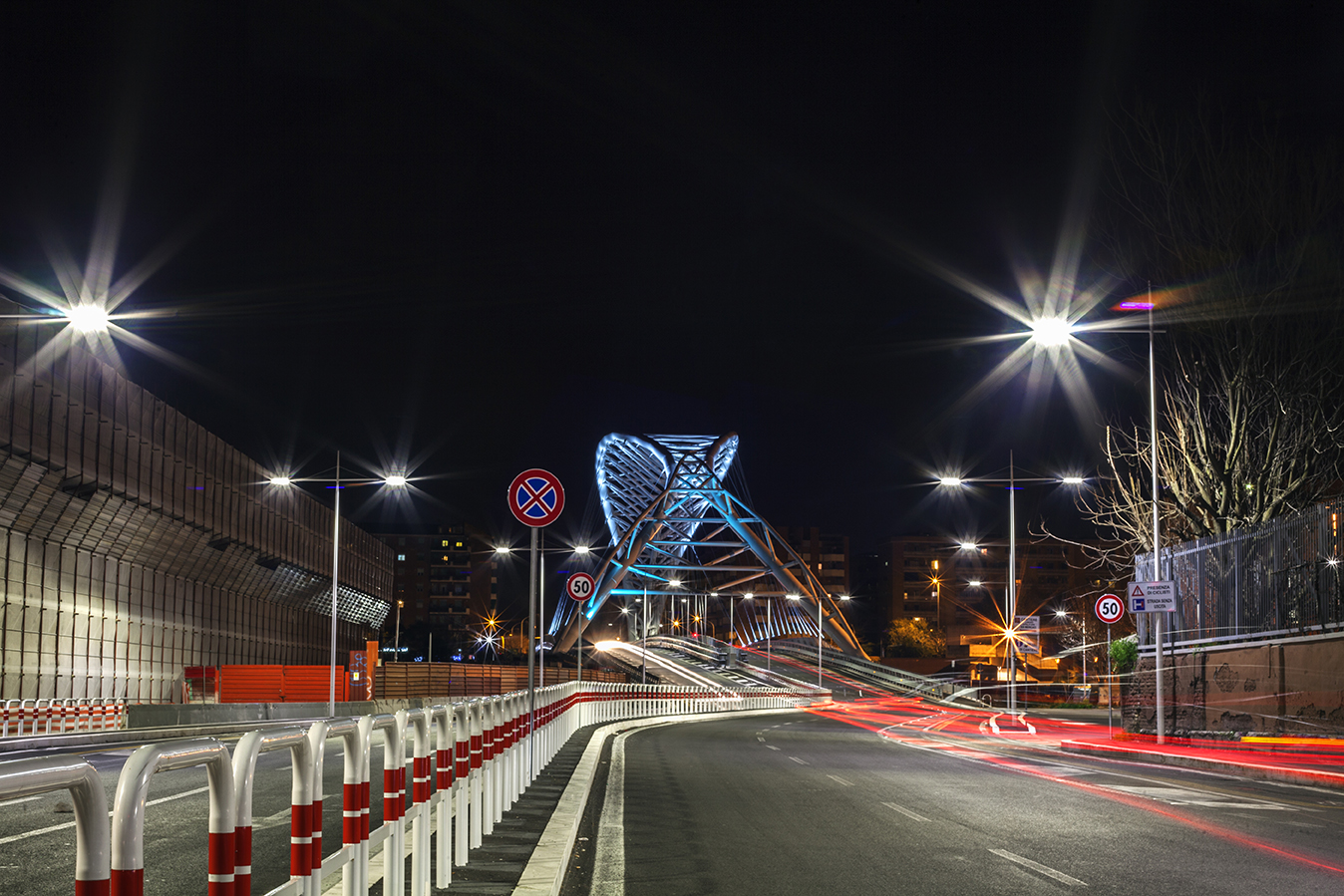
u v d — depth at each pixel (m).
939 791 16.44
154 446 47.84
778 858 10.06
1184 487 30.77
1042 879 9.14
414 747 6.95
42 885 7.95
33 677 39.06
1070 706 86.00
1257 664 27.08
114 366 44.03
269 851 9.45
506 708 11.98
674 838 11.22
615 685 44.69
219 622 59.94
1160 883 9.02
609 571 186.38
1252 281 28.27
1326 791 17.70
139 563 48.75
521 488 14.41
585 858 10.00
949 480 45.84
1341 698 23.45
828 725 48.69
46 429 37.88
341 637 91.06
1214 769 22.06
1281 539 26.41
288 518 69.31
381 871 8.27
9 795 2.37
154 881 8.10
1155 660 31.84
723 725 46.12
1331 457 28.70
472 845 9.15
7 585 37.44
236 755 3.77
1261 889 8.79
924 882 8.96
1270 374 28.27
